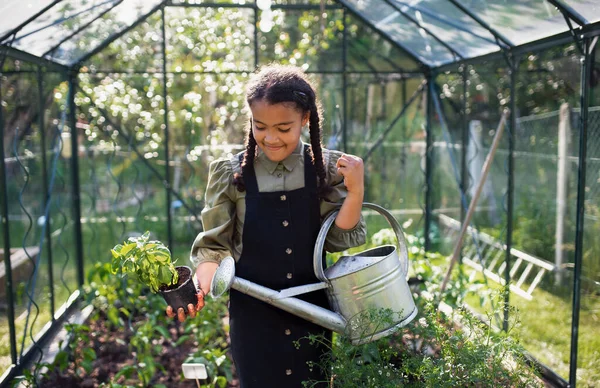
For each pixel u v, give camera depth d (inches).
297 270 71.8
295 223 71.2
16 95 127.9
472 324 83.8
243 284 67.2
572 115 157.8
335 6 166.7
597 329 118.6
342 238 72.0
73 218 175.5
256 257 71.7
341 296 69.0
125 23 157.4
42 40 130.0
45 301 148.8
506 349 80.9
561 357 128.2
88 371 118.2
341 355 76.5
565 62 157.5
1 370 119.3
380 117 196.9
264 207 71.1
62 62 156.4
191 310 66.0
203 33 197.2
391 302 69.4
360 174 67.8
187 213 241.8
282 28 195.8
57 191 160.7
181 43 198.2
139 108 208.4
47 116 152.9
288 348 72.8
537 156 177.3
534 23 112.4
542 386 84.5
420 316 119.5
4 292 126.8
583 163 102.1
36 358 128.9
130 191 244.2
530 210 179.3
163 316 143.9
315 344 74.7
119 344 139.7
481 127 198.1
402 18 152.9
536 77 174.7
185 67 200.5
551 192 168.4
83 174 233.9
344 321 69.5
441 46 159.2
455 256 135.8
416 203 211.9
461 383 76.8
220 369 118.8
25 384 112.5
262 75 65.8
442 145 201.2
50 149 155.5
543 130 175.2
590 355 111.4
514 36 124.9
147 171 241.9
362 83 190.7
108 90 202.7
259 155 71.9
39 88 143.0
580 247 103.5
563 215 158.6
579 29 101.2
